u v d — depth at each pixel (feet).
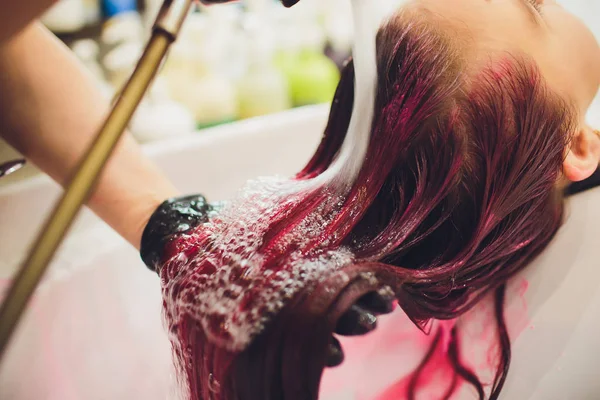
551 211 1.85
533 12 1.65
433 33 1.54
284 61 3.45
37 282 0.96
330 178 1.62
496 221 1.63
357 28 1.61
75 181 1.02
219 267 1.49
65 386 2.20
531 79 1.55
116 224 1.87
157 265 1.75
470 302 1.82
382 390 1.93
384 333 1.99
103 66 3.11
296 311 1.27
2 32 1.19
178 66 3.25
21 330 2.08
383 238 1.50
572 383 1.82
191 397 1.57
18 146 1.78
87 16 3.24
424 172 1.52
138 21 3.30
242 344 1.32
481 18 1.57
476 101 1.50
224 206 1.83
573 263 1.89
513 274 1.90
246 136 2.81
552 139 1.63
